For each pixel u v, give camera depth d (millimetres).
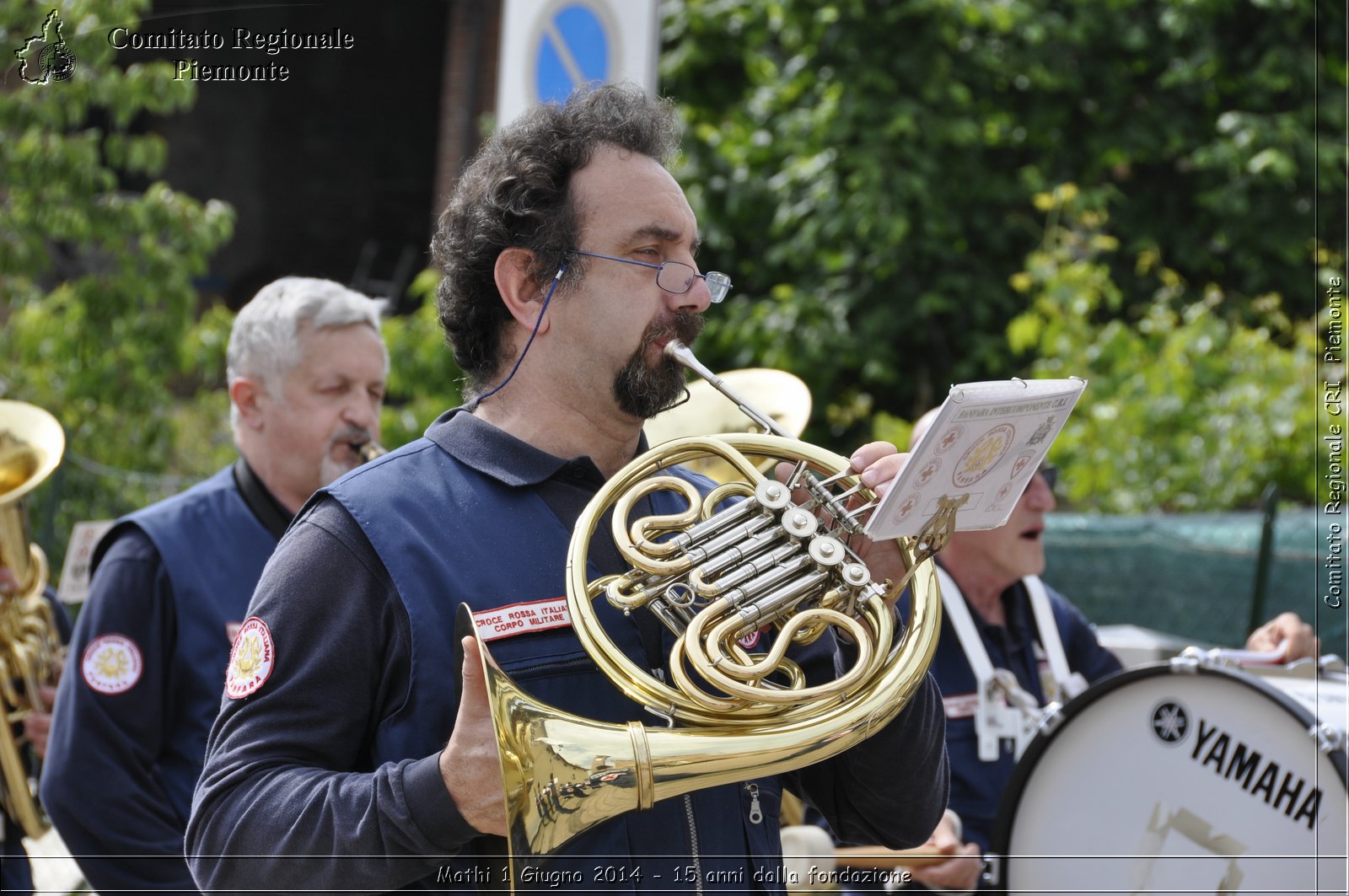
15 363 9508
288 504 4398
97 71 8922
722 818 2684
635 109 2859
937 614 2566
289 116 15273
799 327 12477
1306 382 9180
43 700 4684
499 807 2275
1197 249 13406
